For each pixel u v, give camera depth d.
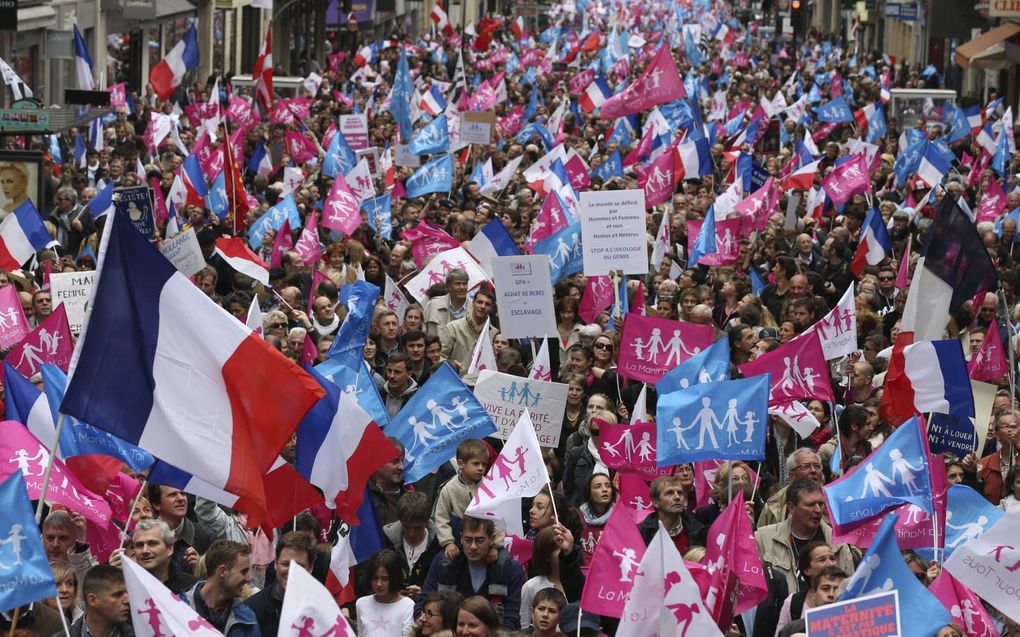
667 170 61.00
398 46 148.12
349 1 149.25
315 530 27.09
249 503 21.55
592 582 23.77
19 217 43.69
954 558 22.55
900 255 55.53
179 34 140.38
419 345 36.56
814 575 23.69
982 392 32.38
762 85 127.56
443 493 28.91
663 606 21.55
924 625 20.31
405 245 49.84
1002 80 138.25
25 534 20.03
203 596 23.12
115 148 72.81
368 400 32.12
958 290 34.47
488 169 69.38
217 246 44.81
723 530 23.83
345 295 41.88
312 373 25.09
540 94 116.75
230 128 86.19
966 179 72.75
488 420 30.25
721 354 30.92
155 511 26.80
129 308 21.11
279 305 41.91
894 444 25.48
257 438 21.45
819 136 93.81
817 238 56.84
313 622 19.48
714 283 46.09
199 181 59.34
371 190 56.53
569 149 75.81
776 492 28.97
